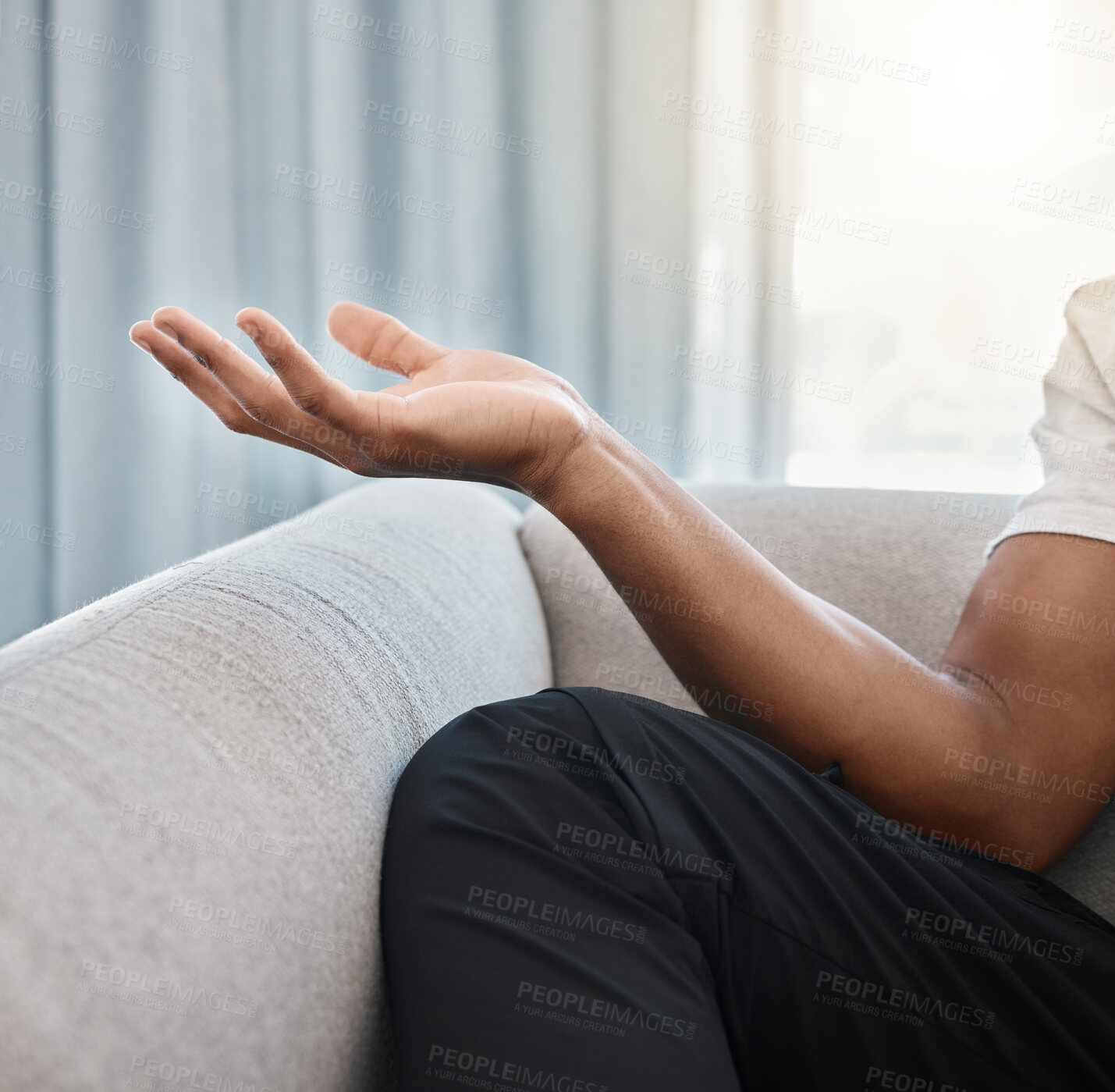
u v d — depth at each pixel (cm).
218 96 179
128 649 36
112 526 187
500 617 67
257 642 40
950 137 174
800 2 176
